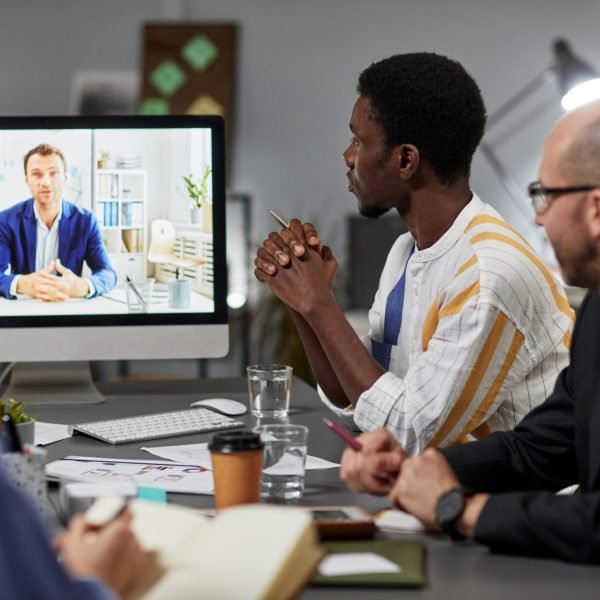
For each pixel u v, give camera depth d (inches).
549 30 233.0
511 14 233.3
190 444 77.9
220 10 237.3
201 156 92.5
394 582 47.3
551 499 52.8
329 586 47.4
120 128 91.7
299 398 99.5
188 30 236.1
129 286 92.2
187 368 230.5
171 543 43.1
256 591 38.4
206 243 92.8
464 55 234.4
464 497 54.4
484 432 80.3
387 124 82.2
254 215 239.3
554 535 51.4
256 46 237.6
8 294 91.3
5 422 56.8
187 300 92.8
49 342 91.6
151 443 78.4
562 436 65.9
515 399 79.4
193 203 92.7
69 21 237.3
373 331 90.9
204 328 93.0
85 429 80.9
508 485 64.9
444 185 82.8
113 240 92.0
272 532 41.0
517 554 52.6
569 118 56.4
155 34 236.5
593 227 55.4
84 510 55.6
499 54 233.9
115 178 91.7
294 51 237.0
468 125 82.0
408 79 81.7
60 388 96.5
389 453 60.7
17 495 31.1
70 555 38.5
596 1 231.8
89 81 237.0
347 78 237.0
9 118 90.6
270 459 61.6
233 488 57.4
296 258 83.7
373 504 62.2
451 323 77.8
